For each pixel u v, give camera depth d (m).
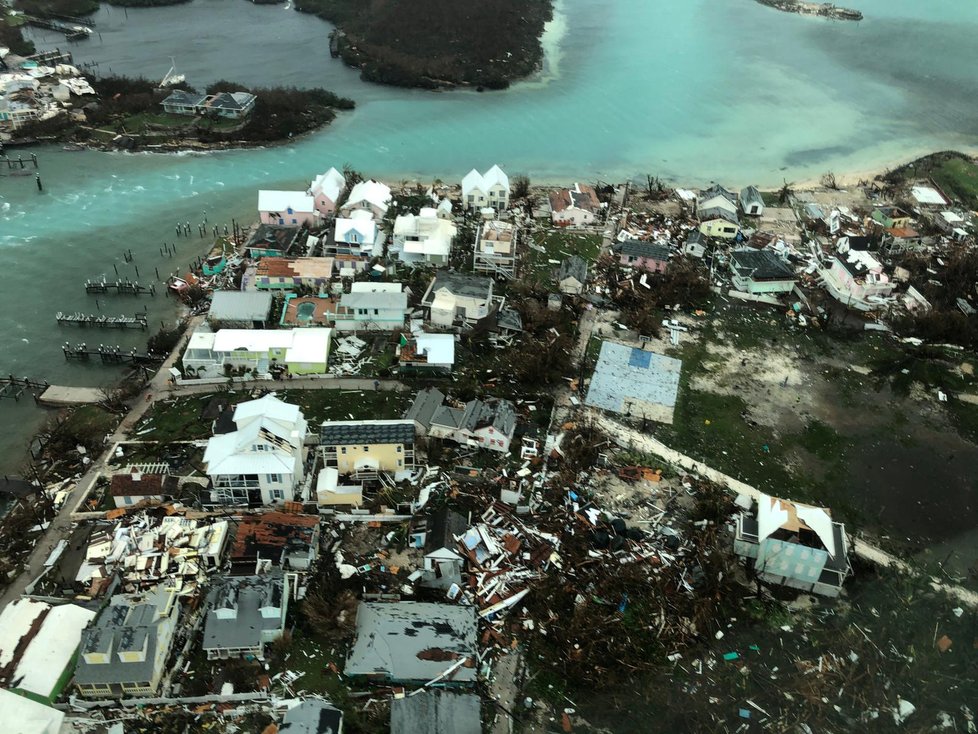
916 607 54.31
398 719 43.66
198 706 44.78
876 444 70.12
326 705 43.53
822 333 85.69
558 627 50.91
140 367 76.00
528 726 45.50
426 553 53.72
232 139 128.00
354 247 90.94
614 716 46.38
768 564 54.69
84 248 96.25
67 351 76.75
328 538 56.44
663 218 108.12
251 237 96.19
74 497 59.09
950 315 84.94
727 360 80.38
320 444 61.84
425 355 74.50
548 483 62.38
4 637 46.38
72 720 43.19
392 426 61.28
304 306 81.88
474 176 108.75
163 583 51.75
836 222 108.25
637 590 53.59
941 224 110.25
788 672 49.38
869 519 62.06
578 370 76.62
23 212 104.00
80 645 44.53
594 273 94.25
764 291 92.19
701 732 45.72
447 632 48.81
